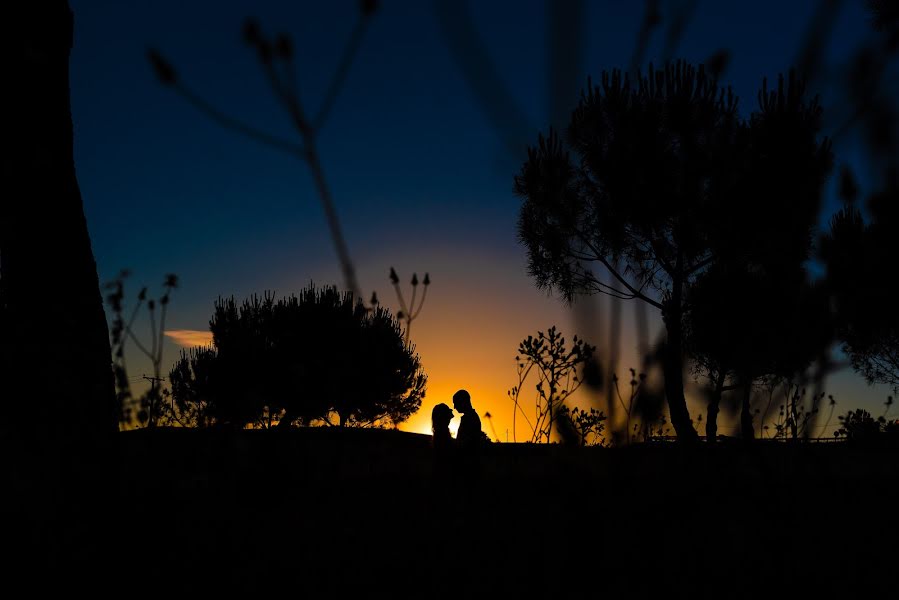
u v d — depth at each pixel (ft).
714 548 9.46
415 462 20.21
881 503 15.07
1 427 10.49
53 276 12.01
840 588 9.59
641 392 3.01
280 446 15.19
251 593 10.64
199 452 15.35
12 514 9.57
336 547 13.61
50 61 12.29
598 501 3.80
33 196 12.03
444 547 13.50
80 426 11.25
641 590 6.90
